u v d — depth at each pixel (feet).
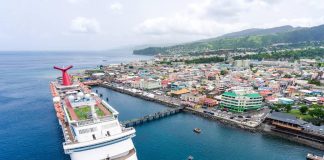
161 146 403.34
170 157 362.33
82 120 301.02
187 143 416.87
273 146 403.54
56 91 518.37
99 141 270.05
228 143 416.46
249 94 604.08
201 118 570.87
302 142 415.85
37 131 461.78
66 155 362.53
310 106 615.57
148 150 386.93
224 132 471.21
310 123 457.27
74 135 294.25
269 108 617.21
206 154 374.02
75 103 381.19
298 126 437.17
